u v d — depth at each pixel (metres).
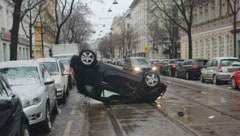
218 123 10.23
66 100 17.33
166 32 62.78
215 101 14.96
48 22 62.16
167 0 61.72
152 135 8.98
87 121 11.29
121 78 14.77
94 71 14.69
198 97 16.56
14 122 5.95
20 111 6.59
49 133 9.70
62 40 71.44
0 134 5.09
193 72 30.86
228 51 39.66
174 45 58.03
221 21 41.34
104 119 11.52
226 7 39.97
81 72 14.63
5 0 40.22
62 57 30.53
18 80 10.40
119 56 112.31
